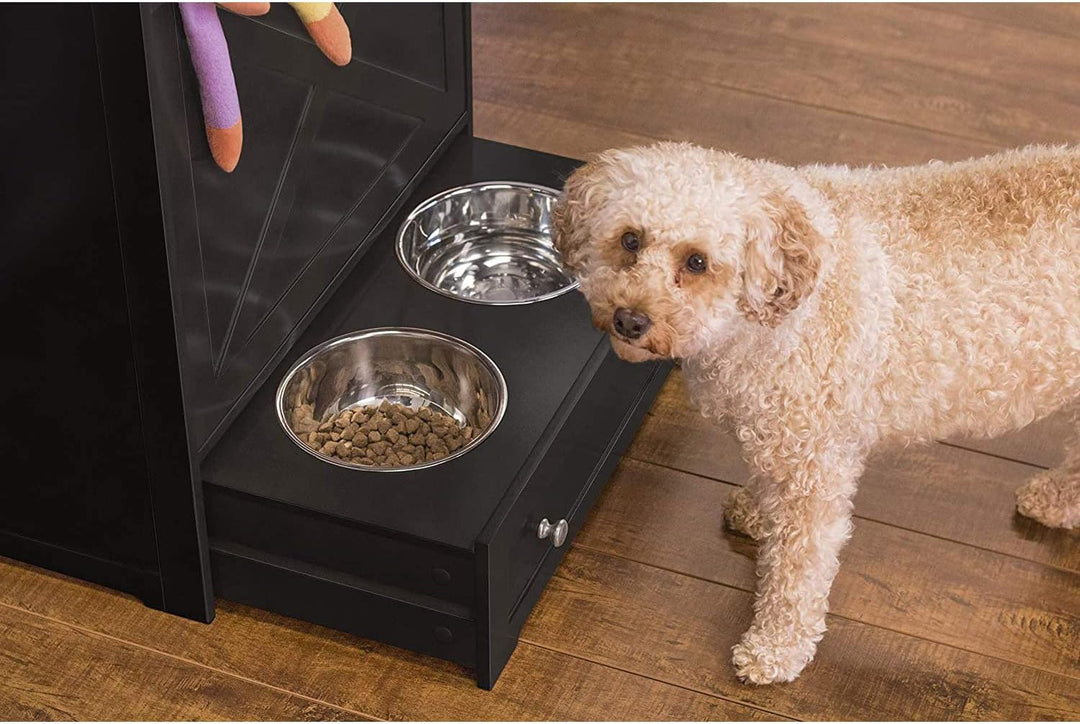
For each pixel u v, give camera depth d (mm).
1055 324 1584
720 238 1443
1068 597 1917
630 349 1533
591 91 2865
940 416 1670
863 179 1697
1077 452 1960
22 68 1450
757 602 1814
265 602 1840
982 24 3104
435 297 2033
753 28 3072
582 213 1559
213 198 1647
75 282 1589
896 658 1833
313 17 1774
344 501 1710
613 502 2047
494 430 1807
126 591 1890
